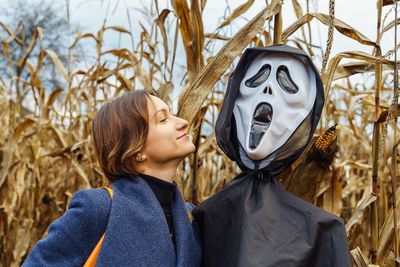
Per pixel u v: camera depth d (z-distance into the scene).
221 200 1.09
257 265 0.88
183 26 1.51
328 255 0.91
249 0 1.65
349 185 2.34
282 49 1.04
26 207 2.53
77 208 1.10
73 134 2.97
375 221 1.25
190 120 1.35
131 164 1.17
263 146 1.00
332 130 1.16
